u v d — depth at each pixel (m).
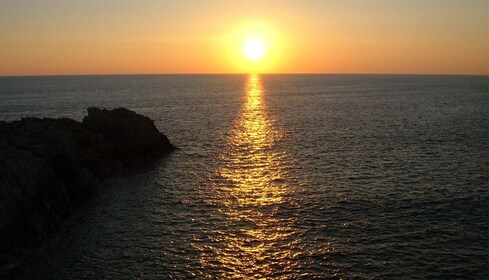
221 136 78.06
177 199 42.81
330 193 43.78
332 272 28.27
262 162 57.56
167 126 90.62
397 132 78.81
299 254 30.75
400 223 35.91
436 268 28.64
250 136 77.69
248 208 40.06
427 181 47.28
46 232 33.84
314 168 53.78
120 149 55.66
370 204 40.38
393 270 28.42
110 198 43.03
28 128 50.97
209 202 41.84
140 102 151.50
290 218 37.41
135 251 31.38
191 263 29.62
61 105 137.38
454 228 34.84
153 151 60.50
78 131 52.25
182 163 57.41
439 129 81.31
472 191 43.66
